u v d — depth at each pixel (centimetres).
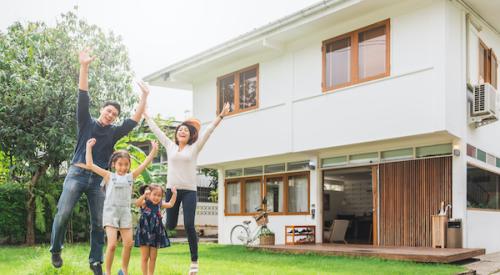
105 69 1564
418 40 1031
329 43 1209
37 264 679
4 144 1455
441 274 704
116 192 520
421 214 1078
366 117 1098
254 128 1377
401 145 1127
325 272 737
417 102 1013
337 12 1111
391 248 1023
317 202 1293
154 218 573
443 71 981
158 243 570
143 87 576
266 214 1351
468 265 862
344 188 1914
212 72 1559
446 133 991
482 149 1165
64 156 1466
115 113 539
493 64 1267
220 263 876
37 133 1446
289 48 1305
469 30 1098
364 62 1127
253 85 1414
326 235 1317
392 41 1076
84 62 522
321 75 1216
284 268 794
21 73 1465
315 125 1209
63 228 526
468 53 1089
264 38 1271
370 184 1830
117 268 712
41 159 1494
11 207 1505
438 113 978
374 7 1090
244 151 1402
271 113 1329
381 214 1148
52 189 1542
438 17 1004
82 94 521
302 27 1200
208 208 2289
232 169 1573
